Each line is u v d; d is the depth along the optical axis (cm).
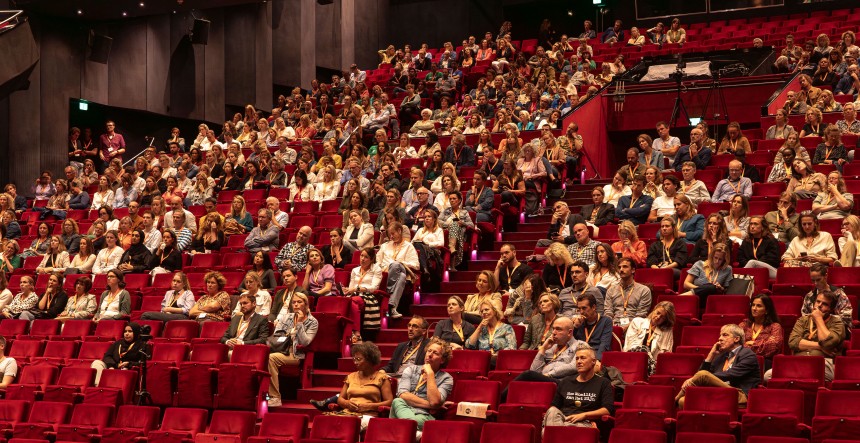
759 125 1791
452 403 825
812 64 1842
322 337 1043
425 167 1598
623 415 752
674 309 900
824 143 1327
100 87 2184
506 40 2492
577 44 2556
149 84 2288
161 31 2320
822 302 830
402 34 3050
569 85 2050
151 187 1642
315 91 2441
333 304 1070
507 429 736
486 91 2139
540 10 2942
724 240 1024
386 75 2559
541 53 2317
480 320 986
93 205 1738
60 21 2103
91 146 2195
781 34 2277
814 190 1205
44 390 1015
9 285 1379
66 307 1252
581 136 1695
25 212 1731
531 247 1289
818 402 709
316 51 2794
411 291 1166
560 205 1223
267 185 1636
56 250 1407
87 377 1018
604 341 887
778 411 718
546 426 727
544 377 822
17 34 1803
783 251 1066
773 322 849
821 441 689
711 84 1819
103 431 900
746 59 2031
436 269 1211
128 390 984
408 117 2133
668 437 748
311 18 2742
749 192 1238
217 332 1086
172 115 2344
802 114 1566
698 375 778
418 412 815
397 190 1332
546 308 915
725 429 715
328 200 1492
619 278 973
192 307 1166
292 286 1087
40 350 1130
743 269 1002
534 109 1920
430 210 1227
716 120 1797
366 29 2964
